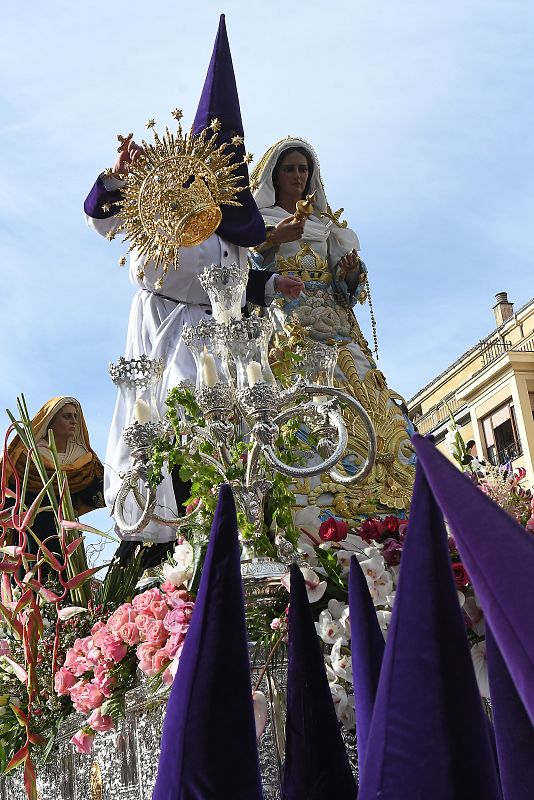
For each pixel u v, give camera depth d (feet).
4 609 15.47
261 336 11.98
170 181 17.79
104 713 13.23
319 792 8.29
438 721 6.18
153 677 12.05
